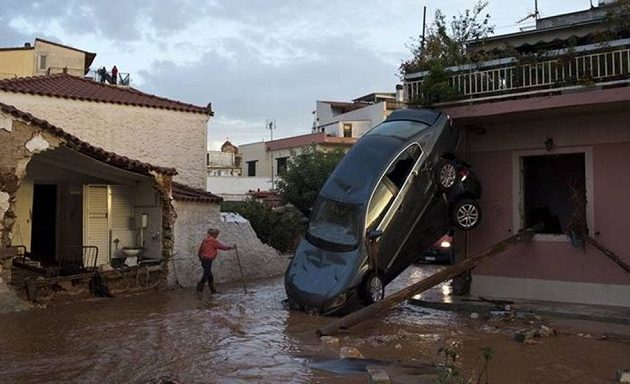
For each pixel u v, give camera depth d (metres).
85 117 21.42
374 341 10.63
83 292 16.25
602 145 13.26
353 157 14.58
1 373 8.82
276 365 9.07
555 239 13.75
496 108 13.70
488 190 14.81
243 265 22.06
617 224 12.99
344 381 8.12
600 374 8.41
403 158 13.91
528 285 14.05
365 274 13.05
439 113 14.55
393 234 13.48
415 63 15.83
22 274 16.09
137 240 19.86
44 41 36.22
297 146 51.78
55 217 20.42
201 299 16.48
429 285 12.56
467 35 15.70
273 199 37.84
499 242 14.10
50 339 11.13
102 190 19.47
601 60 12.73
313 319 12.93
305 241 14.45
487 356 7.81
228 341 10.90
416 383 7.91
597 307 12.87
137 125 22.48
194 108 23.80
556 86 13.08
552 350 9.75
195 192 20.91
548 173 16.44
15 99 20.14
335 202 14.20
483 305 13.50
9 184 14.59
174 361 9.45
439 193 14.08
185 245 19.42
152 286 18.19
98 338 11.21
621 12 13.30
